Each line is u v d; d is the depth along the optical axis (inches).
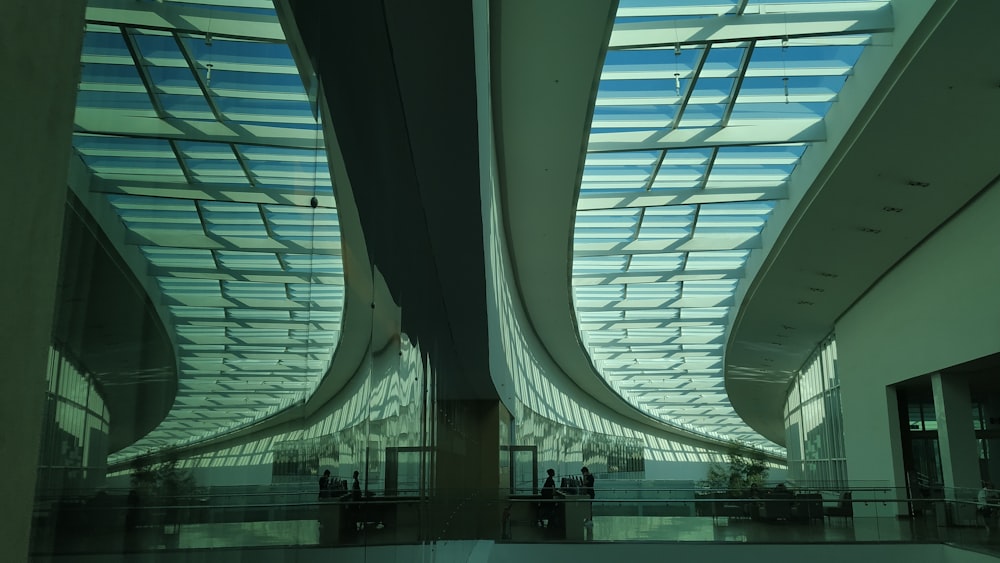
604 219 705.6
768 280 793.6
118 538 44.7
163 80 52.9
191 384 54.7
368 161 191.0
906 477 783.7
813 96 503.2
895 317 754.8
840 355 930.1
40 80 33.3
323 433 116.8
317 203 121.3
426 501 330.6
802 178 591.5
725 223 721.6
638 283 868.6
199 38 61.3
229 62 70.9
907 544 551.2
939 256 653.9
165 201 52.2
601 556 569.3
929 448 820.0
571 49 371.2
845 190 572.7
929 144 500.4
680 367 1419.8
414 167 278.7
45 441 37.4
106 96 43.9
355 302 161.6
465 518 577.6
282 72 98.3
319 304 118.0
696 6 414.9
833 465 1011.9
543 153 489.1
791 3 416.5
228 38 70.4
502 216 601.9
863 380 850.8
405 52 210.8
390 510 217.5
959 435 663.8
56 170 34.7
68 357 39.3
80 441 40.6
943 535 551.8
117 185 45.0
